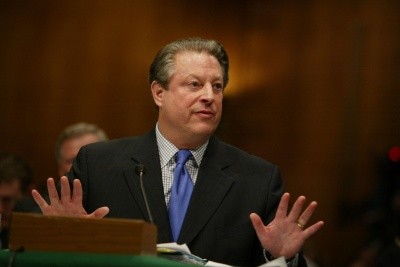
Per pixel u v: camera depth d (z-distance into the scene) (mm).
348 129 21328
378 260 14492
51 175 22281
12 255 6527
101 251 6312
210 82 8586
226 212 8352
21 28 22766
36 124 22500
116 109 22359
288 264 7805
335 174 21312
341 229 20891
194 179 8633
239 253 8227
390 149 20188
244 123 22156
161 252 6891
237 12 22438
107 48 22516
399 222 16812
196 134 8508
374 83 21266
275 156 21922
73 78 22547
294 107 21906
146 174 8516
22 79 22641
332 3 21859
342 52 21609
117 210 8352
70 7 22672
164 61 8711
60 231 6461
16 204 12359
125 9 22562
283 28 22188
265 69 22188
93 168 8617
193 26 22438
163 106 8711
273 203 8508
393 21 21266
